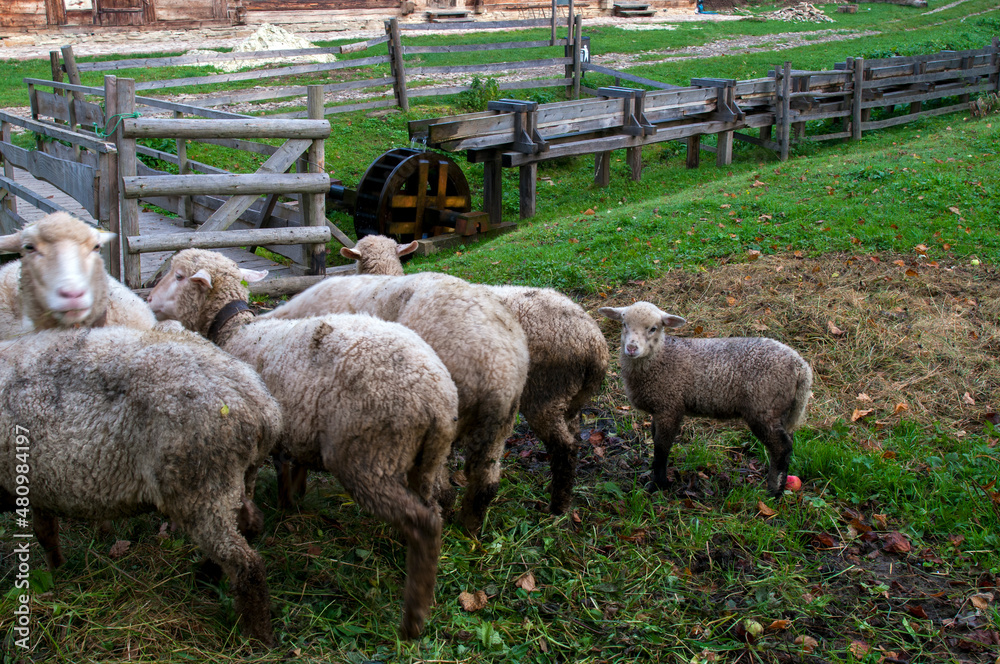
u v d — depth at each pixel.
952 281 7.27
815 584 4.04
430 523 3.56
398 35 17.95
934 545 4.30
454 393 3.81
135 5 22.73
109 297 4.64
